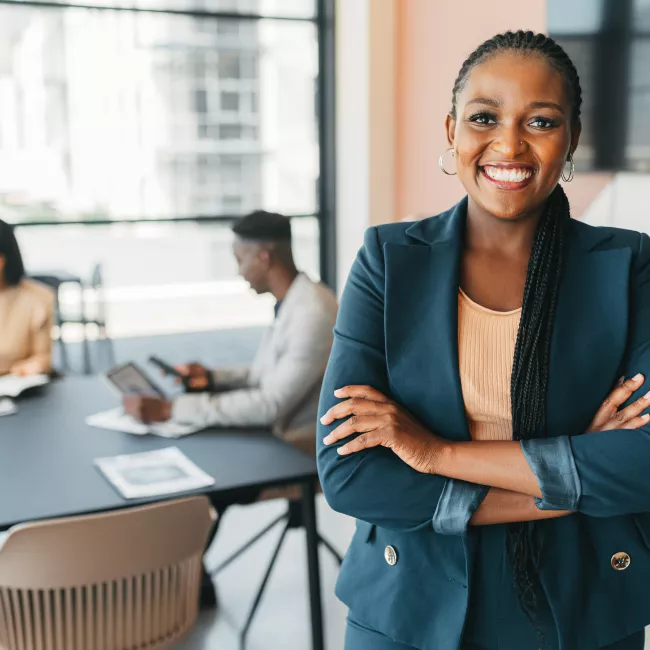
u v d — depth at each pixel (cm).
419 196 479
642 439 115
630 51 276
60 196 510
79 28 500
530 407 117
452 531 117
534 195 114
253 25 532
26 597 183
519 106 112
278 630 284
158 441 241
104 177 517
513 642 117
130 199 524
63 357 518
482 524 118
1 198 501
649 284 122
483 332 119
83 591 190
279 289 271
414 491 118
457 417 120
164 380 348
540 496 115
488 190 115
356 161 511
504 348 119
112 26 506
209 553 340
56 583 182
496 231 120
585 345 118
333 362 126
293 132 546
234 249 271
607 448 114
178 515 188
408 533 121
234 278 554
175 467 219
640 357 120
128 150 519
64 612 188
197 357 541
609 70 287
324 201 554
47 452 232
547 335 117
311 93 545
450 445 118
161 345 544
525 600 116
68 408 275
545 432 119
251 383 284
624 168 283
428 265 122
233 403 255
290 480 214
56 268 514
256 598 282
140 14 511
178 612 201
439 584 119
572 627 116
